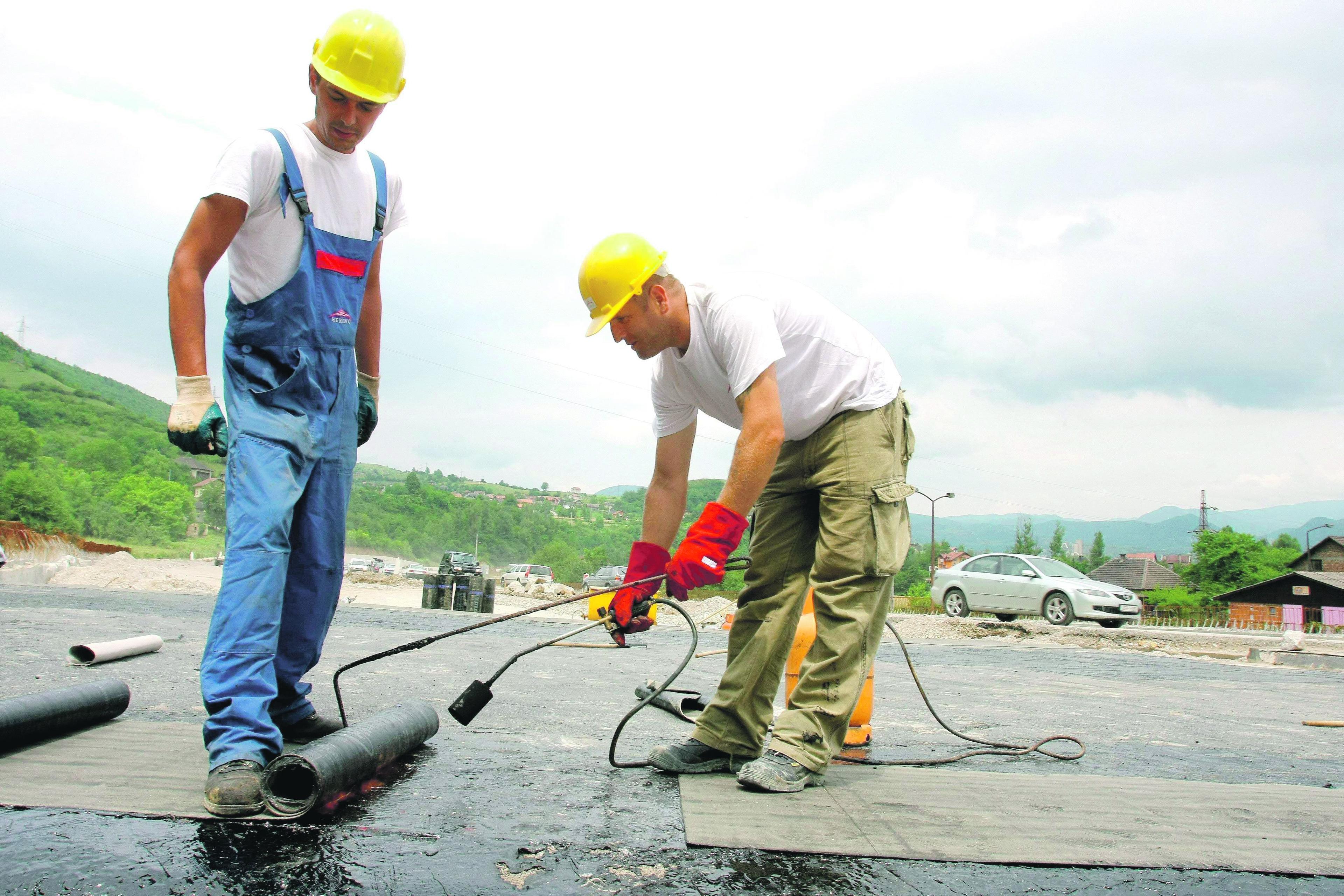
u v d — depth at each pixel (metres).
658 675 5.17
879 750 3.08
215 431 2.24
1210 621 35.28
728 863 1.64
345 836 1.69
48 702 2.33
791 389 2.43
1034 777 2.58
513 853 1.65
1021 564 16.25
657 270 2.35
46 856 1.47
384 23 2.34
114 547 36.72
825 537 2.46
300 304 2.34
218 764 1.84
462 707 2.27
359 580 36.09
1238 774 3.02
